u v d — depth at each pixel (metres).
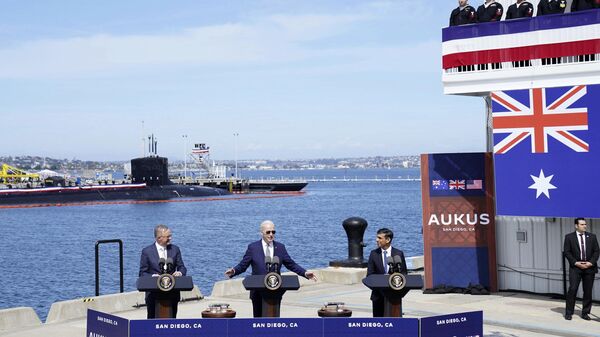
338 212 108.00
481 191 15.36
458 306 14.05
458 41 14.48
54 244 65.31
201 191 150.25
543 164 13.66
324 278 18.06
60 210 119.38
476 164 15.37
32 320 13.20
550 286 14.80
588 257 12.64
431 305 14.19
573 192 13.40
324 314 9.52
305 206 126.69
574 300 12.65
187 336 8.65
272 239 10.41
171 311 9.38
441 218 15.55
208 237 69.56
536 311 13.45
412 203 133.88
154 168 140.00
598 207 13.19
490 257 15.36
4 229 83.81
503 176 14.04
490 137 15.72
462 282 15.48
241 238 68.19
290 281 9.48
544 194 13.66
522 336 11.45
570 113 13.40
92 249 60.09
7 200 126.94
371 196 170.50
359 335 8.60
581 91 13.31
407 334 8.52
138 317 13.58
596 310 13.48
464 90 14.46
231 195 166.38
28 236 74.38
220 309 9.69
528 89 13.79
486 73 14.20
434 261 15.59
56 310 13.59
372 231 73.69
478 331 8.95
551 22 13.60
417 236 66.38
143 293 15.00
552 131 13.55
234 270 10.33
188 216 102.12
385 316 9.48
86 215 107.06
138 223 90.75
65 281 39.78
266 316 9.56
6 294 35.28
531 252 15.02
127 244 65.06
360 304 14.59
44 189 130.25
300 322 8.64
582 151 13.30
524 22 13.86
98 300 14.20
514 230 15.24
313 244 59.62
